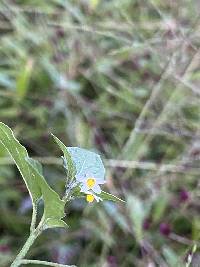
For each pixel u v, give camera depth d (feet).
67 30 1.86
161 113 1.73
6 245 1.43
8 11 1.81
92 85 1.89
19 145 0.64
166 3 2.06
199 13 1.88
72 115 1.75
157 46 1.86
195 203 1.63
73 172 0.66
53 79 1.75
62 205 0.63
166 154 1.76
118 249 1.51
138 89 1.86
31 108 1.73
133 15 2.06
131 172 1.65
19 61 1.76
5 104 1.74
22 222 1.51
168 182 1.67
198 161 1.67
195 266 1.32
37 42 1.83
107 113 1.81
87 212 1.53
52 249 1.45
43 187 0.62
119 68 1.91
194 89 1.71
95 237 1.51
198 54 1.77
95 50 1.87
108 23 1.87
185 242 1.49
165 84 1.84
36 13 1.90
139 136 1.69
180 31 1.84
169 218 1.60
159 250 1.52
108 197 0.68
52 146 1.70
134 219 1.44
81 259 1.46
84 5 1.96
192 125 1.77
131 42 1.81
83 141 1.65
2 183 1.53
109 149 1.70
